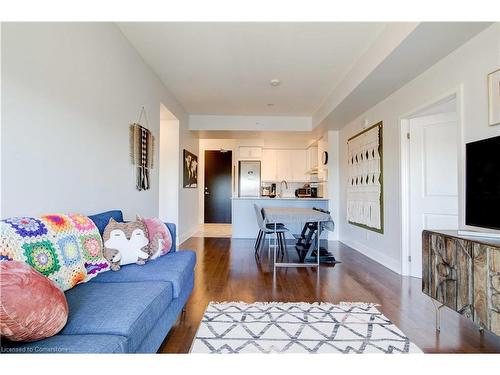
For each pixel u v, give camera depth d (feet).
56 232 5.11
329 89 14.85
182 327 7.02
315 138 23.40
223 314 7.75
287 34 9.55
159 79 13.43
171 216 17.31
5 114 4.86
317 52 10.80
